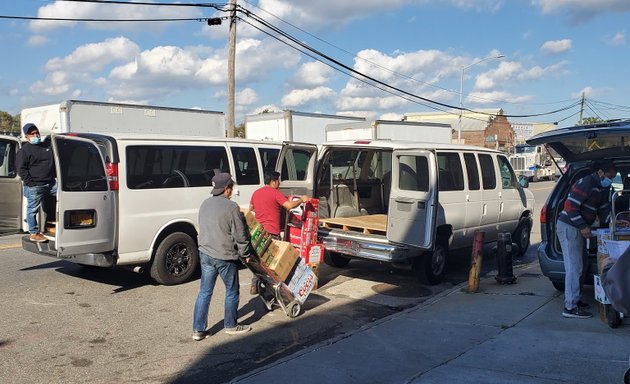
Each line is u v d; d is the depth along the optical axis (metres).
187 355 5.44
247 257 6.00
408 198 7.64
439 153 8.60
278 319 6.69
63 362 5.21
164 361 5.27
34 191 7.60
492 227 9.87
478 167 9.52
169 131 16.23
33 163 7.58
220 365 5.19
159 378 4.88
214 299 7.46
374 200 10.30
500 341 5.43
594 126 6.14
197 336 5.85
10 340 5.77
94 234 7.29
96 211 7.30
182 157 8.42
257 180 9.51
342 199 9.64
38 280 8.27
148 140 8.00
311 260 7.55
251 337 6.01
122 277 8.58
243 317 6.75
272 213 7.33
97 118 14.59
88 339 5.85
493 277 8.89
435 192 7.39
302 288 6.77
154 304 7.18
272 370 4.85
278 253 6.51
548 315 6.25
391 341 5.61
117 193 7.53
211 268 5.84
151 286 8.09
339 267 9.74
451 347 5.36
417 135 20.56
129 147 7.73
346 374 4.73
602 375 4.43
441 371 4.70
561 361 4.79
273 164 9.85
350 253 8.22
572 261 6.09
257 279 6.88
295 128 19.36
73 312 6.77
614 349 5.02
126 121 15.17
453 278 9.02
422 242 7.46
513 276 8.12
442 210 8.44
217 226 5.77
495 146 60.66
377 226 8.41
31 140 7.63
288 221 7.73
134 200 7.70
